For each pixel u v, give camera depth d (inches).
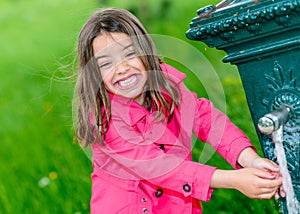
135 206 88.8
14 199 155.2
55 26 367.9
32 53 328.8
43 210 147.0
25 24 402.0
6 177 169.6
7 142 198.7
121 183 89.4
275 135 73.9
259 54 74.5
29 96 249.1
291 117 74.9
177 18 252.2
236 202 126.4
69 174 155.6
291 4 67.9
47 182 155.9
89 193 145.7
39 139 194.7
